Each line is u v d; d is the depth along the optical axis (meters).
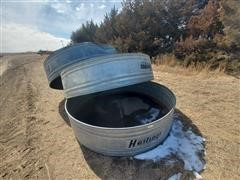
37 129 5.34
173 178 3.46
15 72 14.73
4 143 5.07
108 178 3.55
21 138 5.07
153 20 15.13
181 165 3.71
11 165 4.21
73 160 4.02
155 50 14.30
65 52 5.93
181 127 4.77
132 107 5.38
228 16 9.58
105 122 4.88
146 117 4.97
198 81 7.61
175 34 14.77
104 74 4.09
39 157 4.27
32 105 7.00
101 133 3.63
